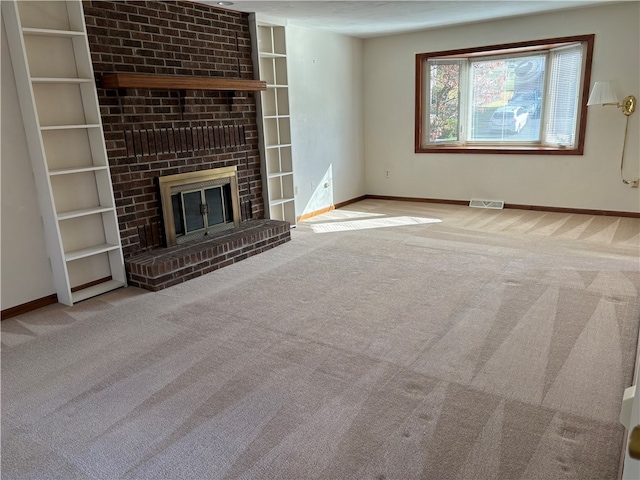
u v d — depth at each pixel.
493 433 2.00
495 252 4.45
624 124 5.38
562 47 5.73
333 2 4.48
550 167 5.95
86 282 3.90
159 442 2.03
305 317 3.21
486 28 5.96
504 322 3.01
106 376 2.57
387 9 4.86
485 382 2.37
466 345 2.75
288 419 2.14
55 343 2.98
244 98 5.03
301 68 5.84
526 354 2.62
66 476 1.85
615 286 3.51
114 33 3.76
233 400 2.30
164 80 3.87
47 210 3.46
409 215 6.18
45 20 3.43
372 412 2.17
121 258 3.91
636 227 5.15
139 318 3.31
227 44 4.79
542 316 3.07
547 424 2.04
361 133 7.23
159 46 4.11
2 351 2.90
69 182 3.71
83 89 3.62
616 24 5.20
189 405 2.28
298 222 6.04
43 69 3.46
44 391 2.45
